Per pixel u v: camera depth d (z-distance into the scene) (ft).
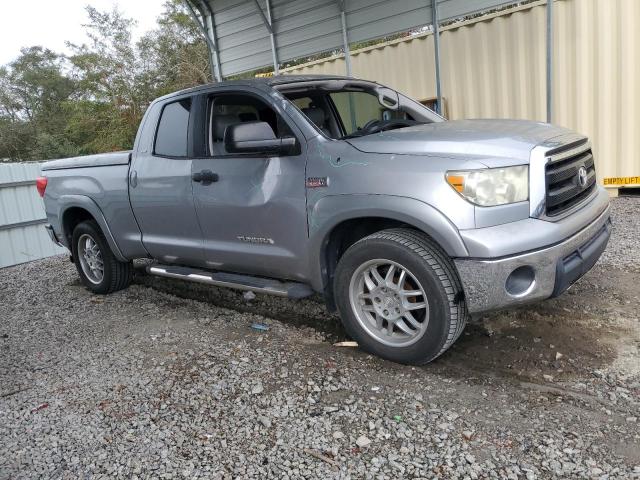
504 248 9.86
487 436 8.84
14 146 132.16
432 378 10.86
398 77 30.63
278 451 8.95
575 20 24.82
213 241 14.53
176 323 15.53
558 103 25.90
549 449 8.38
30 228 32.42
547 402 9.65
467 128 12.08
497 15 26.68
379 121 14.25
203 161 14.28
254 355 12.66
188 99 15.08
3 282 25.17
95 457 9.26
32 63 144.87
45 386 12.28
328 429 9.42
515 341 12.05
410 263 10.66
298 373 11.53
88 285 20.04
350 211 11.24
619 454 8.14
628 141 24.73
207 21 33.86
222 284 14.60
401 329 11.30
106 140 101.24
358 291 11.80
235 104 14.48
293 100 14.03
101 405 11.04
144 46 104.68
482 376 10.76
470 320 13.20
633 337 11.78
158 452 9.23
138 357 13.29
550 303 13.87
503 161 10.19
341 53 32.65
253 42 31.65
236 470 8.56
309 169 12.00
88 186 17.97
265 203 12.82
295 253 12.63
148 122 16.22
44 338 15.66
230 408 10.40
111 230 17.63
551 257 10.23
